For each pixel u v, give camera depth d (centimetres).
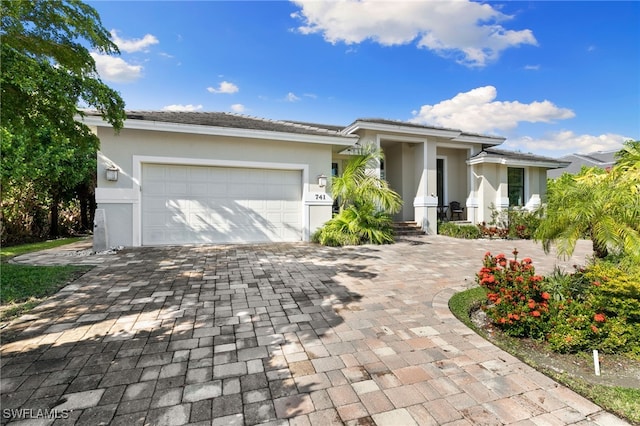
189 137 959
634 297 346
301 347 331
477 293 527
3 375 271
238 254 833
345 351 323
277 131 1012
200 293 506
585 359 335
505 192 1547
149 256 789
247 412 228
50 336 348
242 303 463
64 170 1195
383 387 261
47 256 788
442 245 1074
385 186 1109
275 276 619
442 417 225
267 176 1065
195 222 984
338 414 227
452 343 344
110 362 295
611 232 444
